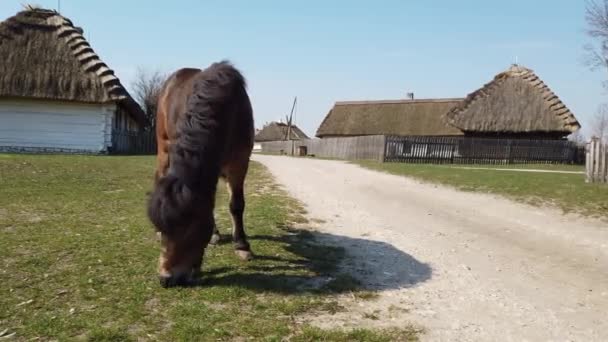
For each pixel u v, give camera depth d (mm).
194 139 4801
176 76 6773
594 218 11047
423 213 11250
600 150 15812
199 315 4582
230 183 6402
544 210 11984
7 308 4605
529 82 39469
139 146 29531
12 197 10266
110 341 4047
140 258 6195
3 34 25219
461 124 37656
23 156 18734
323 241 7926
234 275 5742
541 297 5824
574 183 15703
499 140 32812
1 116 24719
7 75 23922
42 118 25125
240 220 6566
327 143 42344
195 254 4789
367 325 4668
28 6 26875
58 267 5762
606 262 7574
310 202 11805
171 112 6211
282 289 5426
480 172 19891
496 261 7418
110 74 25703
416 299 5504
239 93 5754
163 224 4598
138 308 4688
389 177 18469
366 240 8242
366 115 55156
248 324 4473
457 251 7883
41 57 24953
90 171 15383
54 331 4180
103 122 25656
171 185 4598
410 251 7672
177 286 5094
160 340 4098
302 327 4488
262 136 87625
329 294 5422
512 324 4922
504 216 11227
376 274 6340
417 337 4457
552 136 37375
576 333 4770
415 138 30875
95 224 8047
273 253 6809
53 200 10188
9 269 5613
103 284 5281
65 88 24422
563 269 7133
